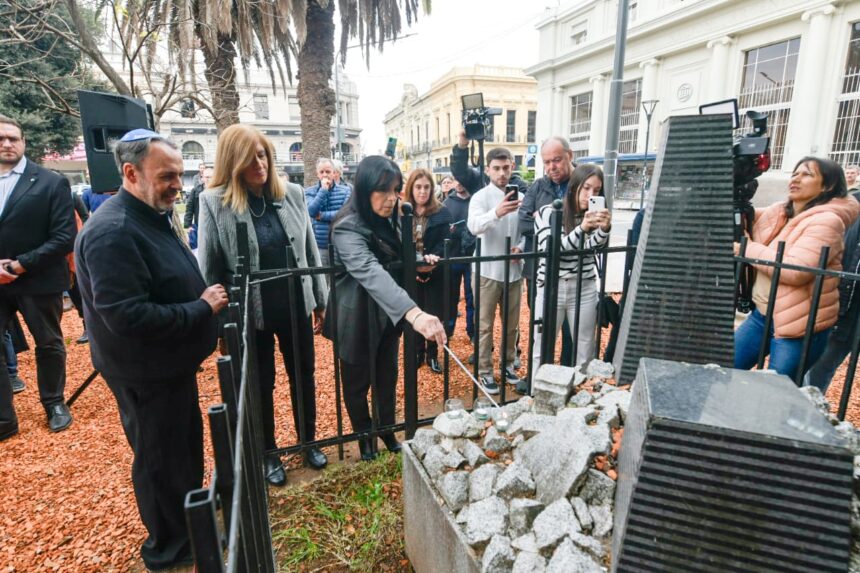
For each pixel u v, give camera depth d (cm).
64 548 196
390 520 205
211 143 3978
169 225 182
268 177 234
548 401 183
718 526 99
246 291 175
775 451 93
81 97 315
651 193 212
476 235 337
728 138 194
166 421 174
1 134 279
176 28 577
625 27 509
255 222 232
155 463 174
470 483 153
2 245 279
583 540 120
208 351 186
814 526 93
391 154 575
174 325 165
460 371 385
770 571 97
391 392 259
